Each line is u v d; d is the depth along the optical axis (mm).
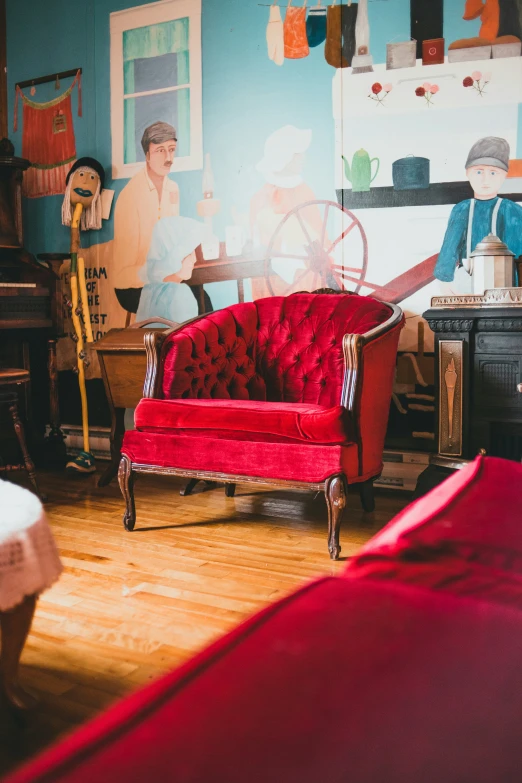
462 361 2814
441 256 3354
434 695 250
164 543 2709
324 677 251
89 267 4316
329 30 3504
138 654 1759
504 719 247
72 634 1879
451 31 3252
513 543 417
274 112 3680
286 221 3688
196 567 2424
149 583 2268
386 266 3471
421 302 3412
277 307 3340
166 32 3955
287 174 3668
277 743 215
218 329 3170
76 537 2791
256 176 3752
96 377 4324
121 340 3668
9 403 3326
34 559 1284
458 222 3311
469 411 2838
